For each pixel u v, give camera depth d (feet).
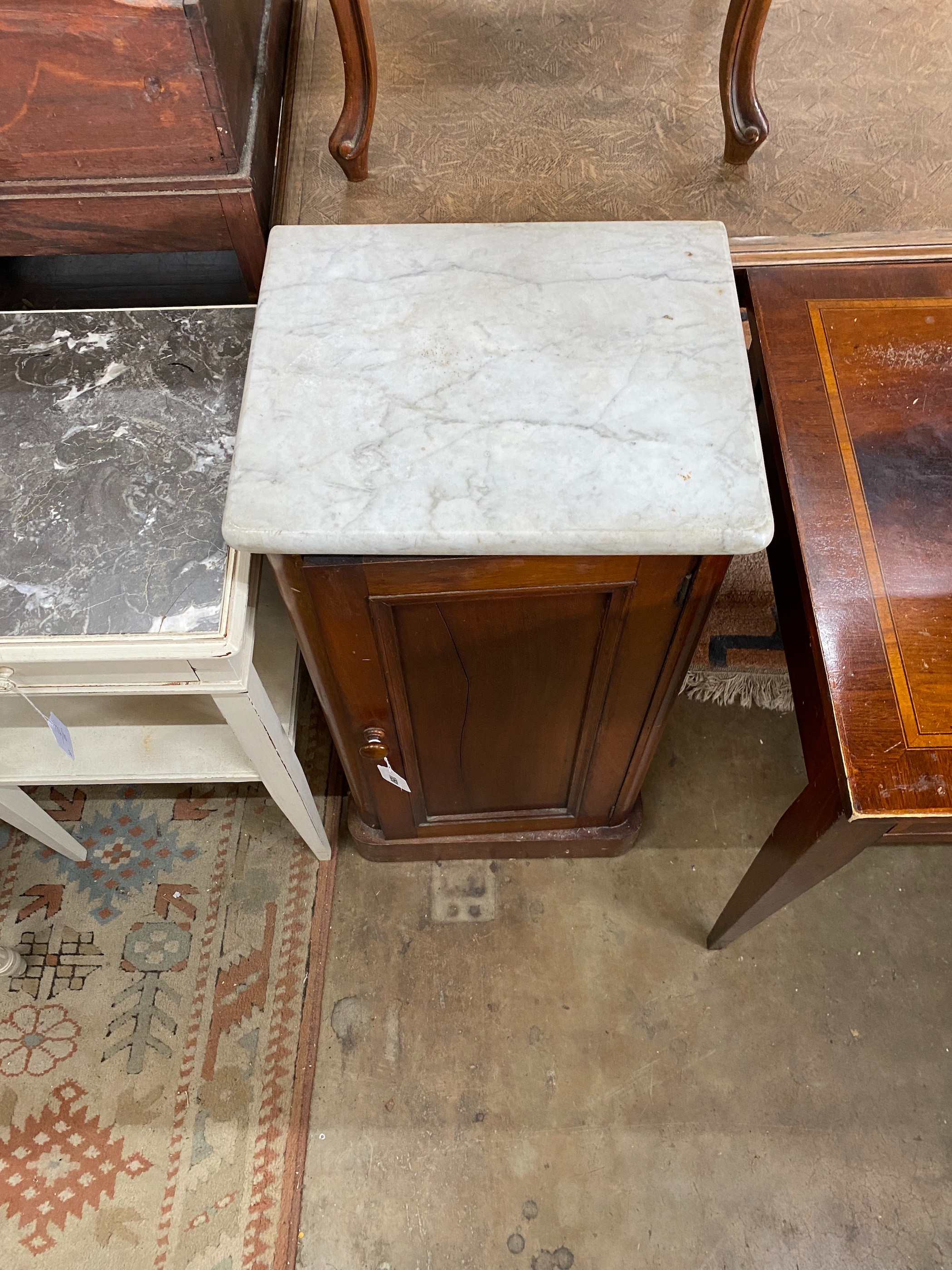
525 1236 3.88
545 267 2.85
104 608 2.82
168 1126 4.09
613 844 4.57
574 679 3.25
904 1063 4.25
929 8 4.89
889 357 3.46
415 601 2.72
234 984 4.40
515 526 2.37
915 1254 3.85
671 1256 3.84
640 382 2.62
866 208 4.12
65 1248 3.84
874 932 4.54
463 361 2.66
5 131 3.05
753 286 3.70
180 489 3.05
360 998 4.40
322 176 4.29
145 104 2.97
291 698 3.96
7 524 2.98
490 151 4.36
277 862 4.70
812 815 2.92
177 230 3.53
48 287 4.42
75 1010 4.34
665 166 4.30
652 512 2.39
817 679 2.88
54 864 4.72
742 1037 4.30
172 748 3.72
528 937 4.54
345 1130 4.10
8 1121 4.10
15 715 3.77
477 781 4.02
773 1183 3.99
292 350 2.69
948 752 2.64
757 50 3.79
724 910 4.15
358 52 3.63
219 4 2.91
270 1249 3.84
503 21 4.87
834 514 3.08
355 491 2.43
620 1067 4.24
